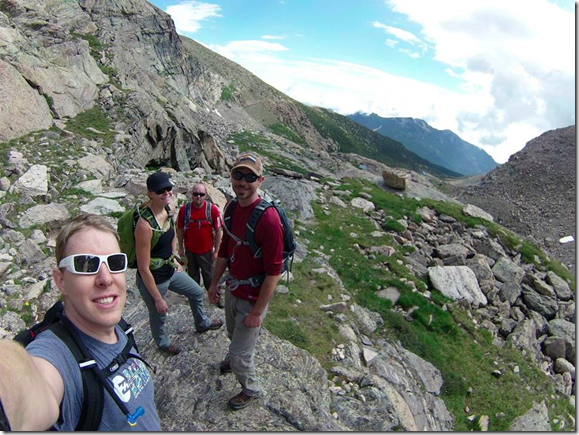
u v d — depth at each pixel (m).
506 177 65.94
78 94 22.86
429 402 10.45
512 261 24.20
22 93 17.86
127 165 19.77
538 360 16.16
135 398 2.60
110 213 13.26
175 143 27.45
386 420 7.32
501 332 17.23
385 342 11.91
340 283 14.05
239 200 4.61
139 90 29.89
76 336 2.41
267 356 6.84
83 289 2.42
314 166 54.81
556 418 12.84
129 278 10.08
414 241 22.48
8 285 9.12
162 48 71.06
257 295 4.86
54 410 1.99
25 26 23.20
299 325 10.11
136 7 64.75
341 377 8.40
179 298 9.23
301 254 15.02
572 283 24.19
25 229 11.32
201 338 6.98
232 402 5.52
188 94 85.00
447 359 13.11
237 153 58.25
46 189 13.36
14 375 1.76
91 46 33.66
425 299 16.08
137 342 7.05
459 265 20.94
